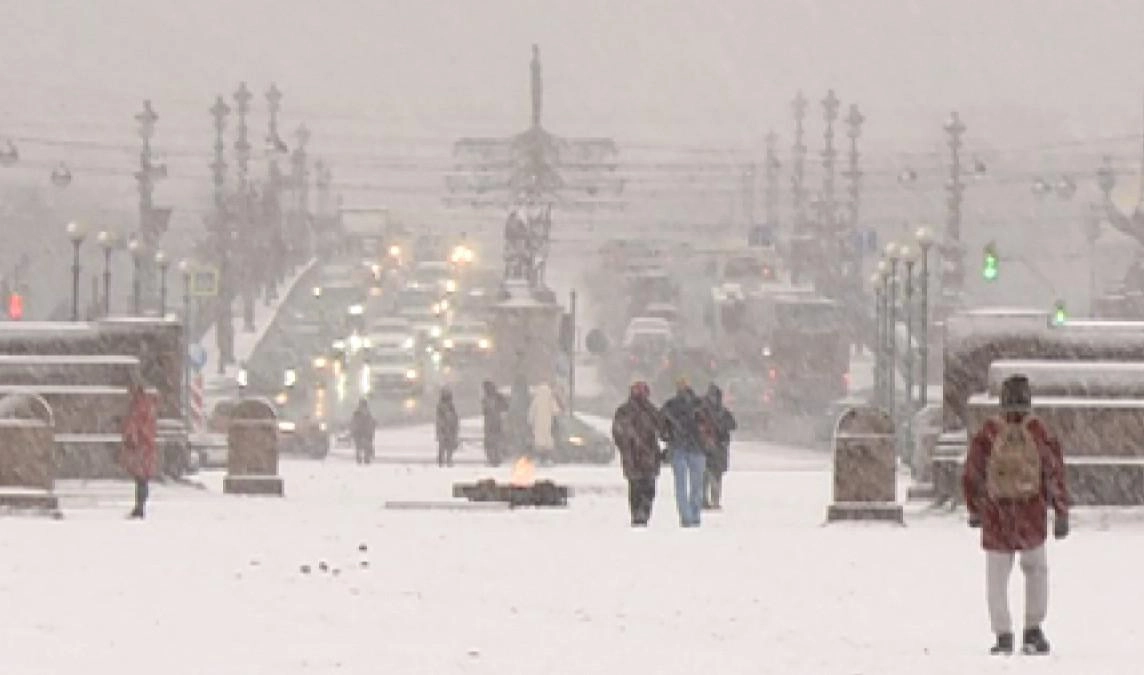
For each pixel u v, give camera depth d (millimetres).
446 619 63125
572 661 53281
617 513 124812
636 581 77062
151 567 78688
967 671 52688
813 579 78562
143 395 111562
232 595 68688
